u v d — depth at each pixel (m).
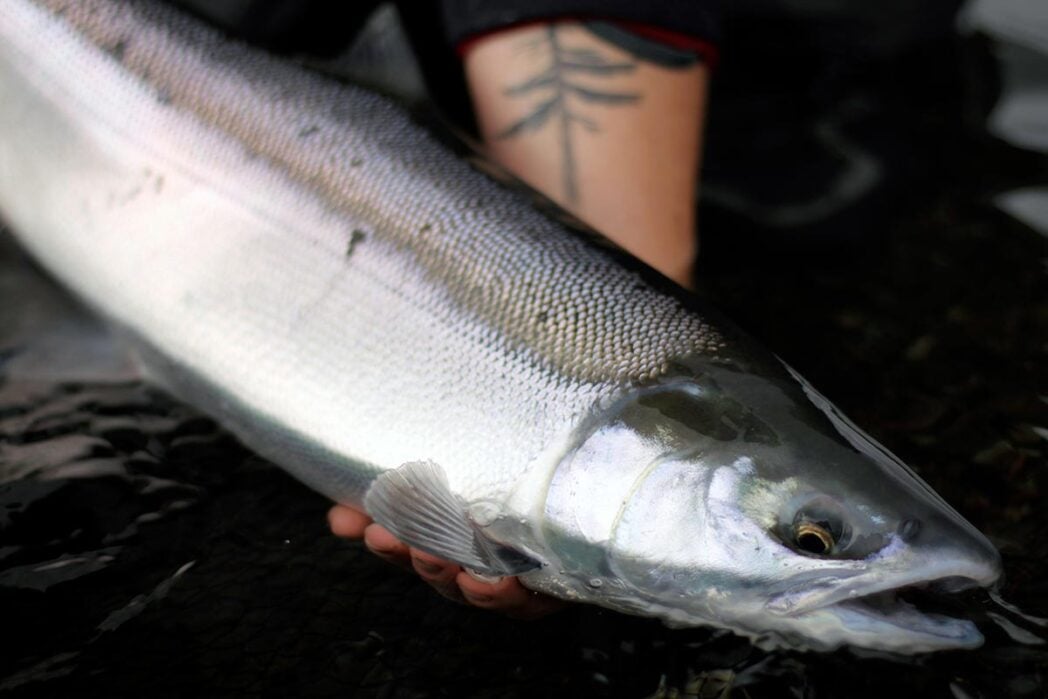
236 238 0.54
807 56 0.80
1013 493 0.52
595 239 0.51
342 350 0.51
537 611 0.48
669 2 0.61
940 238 0.71
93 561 0.50
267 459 0.55
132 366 0.58
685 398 0.47
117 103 0.57
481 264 0.50
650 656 0.46
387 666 0.46
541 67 0.61
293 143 0.54
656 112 0.61
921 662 0.45
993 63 0.86
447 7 0.64
